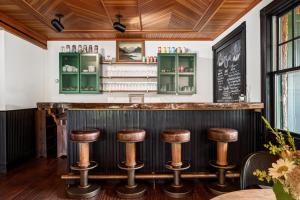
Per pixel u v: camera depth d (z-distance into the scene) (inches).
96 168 130.5
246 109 132.8
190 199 111.9
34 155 192.5
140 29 192.4
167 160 131.3
